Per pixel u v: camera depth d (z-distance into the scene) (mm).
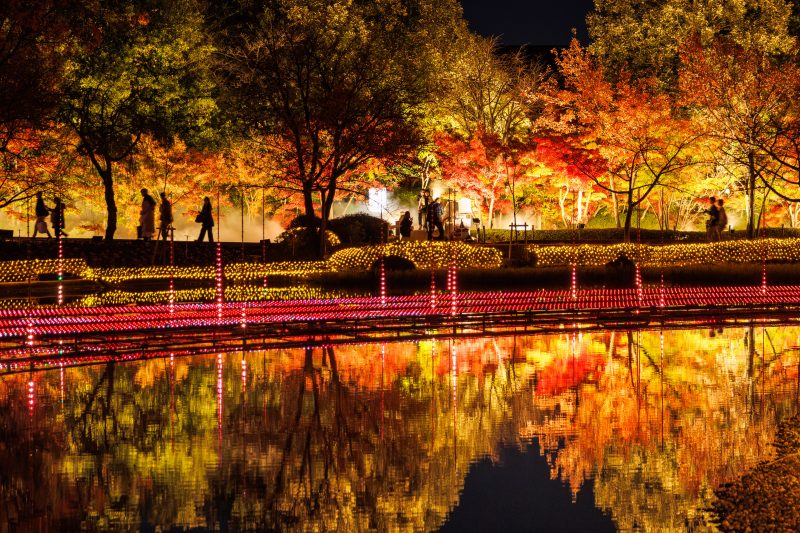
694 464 9305
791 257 36094
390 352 17516
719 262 35969
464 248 35594
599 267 33219
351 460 9625
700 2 49000
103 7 37219
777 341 18828
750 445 9977
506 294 28234
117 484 8789
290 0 39438
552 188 50875
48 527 7594
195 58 42344
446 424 11219
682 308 24422
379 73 39688
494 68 51531
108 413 11852
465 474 9172
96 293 30219
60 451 9969
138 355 17125
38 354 17094
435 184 54094
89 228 45969
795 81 37469
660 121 41000
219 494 8516
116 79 37781
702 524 7527
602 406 12180
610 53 53281
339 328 20781
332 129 38875
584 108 43844
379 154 38750
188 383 14039
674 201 53719
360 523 7766
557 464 9438
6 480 8898
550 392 13195
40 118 25344
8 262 31000
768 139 36562
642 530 7473
